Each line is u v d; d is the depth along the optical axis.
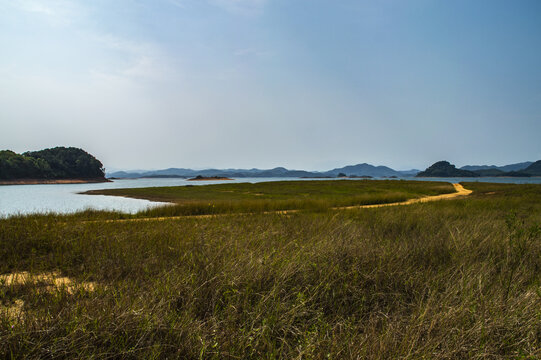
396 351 2.46
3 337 2.41
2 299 3.43
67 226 7.60
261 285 3.70
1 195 52.53
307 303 3.40
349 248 5.14
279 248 5.20
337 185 56.72
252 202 19.23
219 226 8.13
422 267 4.62
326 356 2.43
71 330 2.56
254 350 2.54
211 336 2.72
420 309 3.07
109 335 2.55
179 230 7.51
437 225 8.87
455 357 2.48
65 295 3.38
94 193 53.44
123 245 5.95
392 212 12.37
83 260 5.21
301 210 16.27
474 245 5.88
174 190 50.97
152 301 3.12
